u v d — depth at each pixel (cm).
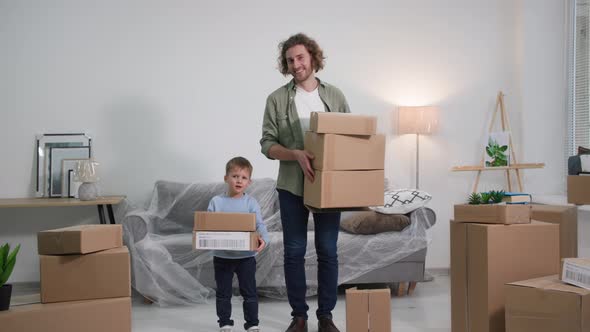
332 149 212
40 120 390
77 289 194
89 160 366
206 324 277
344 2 412
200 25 404
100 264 196
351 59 413
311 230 365
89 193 358
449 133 419
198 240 232
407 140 416
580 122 396
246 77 407
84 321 190
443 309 301
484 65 421
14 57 388
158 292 316
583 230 323
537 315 179
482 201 232
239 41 407
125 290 198
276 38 409
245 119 407
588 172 265
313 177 221
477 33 421
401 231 336
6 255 187
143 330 267
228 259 247
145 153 400
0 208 385
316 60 244
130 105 398
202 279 329
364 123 218
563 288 178
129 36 398
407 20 417
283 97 247
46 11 390
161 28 401
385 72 415
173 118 402
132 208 381
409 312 294
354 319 213
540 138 414
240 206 250
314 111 238
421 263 332
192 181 403
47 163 389
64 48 392
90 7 395
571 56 407
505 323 191
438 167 418
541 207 251
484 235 205
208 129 405
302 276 244
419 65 417
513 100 421
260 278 322
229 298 251
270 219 362
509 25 422
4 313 180
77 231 190
